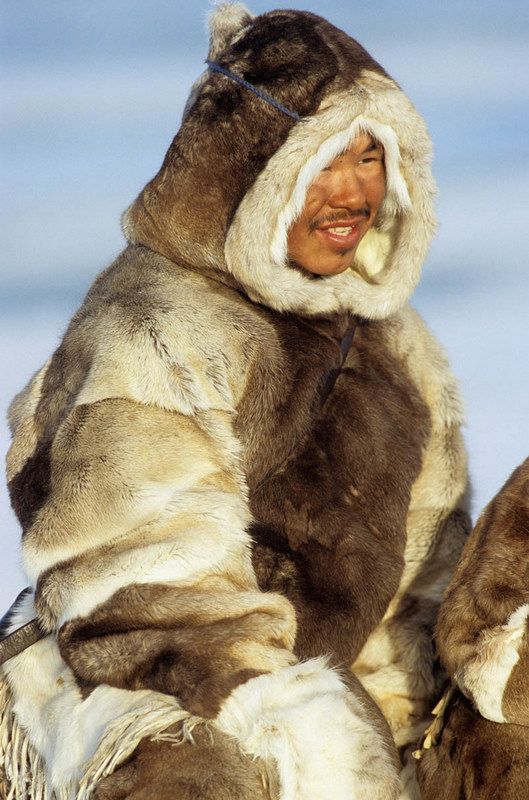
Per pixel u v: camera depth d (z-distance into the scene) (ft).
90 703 16.07
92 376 16.84
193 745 15.31
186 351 16.99
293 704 15.69
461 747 17.11
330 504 18.10
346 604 18.03
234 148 17.90
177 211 17.97
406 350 19.97
